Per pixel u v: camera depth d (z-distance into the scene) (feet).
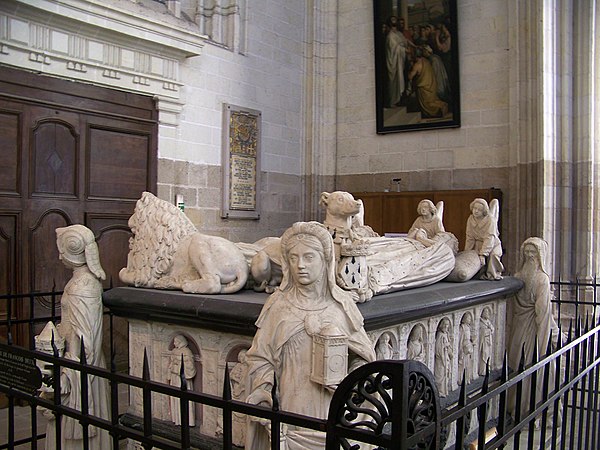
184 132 19.88
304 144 24.97
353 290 8.41
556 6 19.98
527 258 13.82
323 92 25.11
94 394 9.32
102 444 9.41
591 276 19.74
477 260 12.60
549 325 13.28
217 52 21.04
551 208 19.88
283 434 7.18
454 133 22.57
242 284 9.32
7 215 15.26
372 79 24.38
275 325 7.59
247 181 22.33
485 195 20.89
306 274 7.55
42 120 15.85
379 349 9.20
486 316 12.67
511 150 20.98
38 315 15.89
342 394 4.72
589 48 19.85
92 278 9.57
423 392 4.70
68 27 15.94
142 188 18.52
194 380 9.09
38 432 12.51
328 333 7.20
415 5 22.85
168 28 17.98
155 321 9.42
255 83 22.65
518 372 6.75
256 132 22.67
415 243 11.87
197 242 9.45
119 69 17.28
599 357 9.31
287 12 24.09
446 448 10.13
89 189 17.04
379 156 24.30
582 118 20.01
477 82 22.03
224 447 5.18
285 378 7.47
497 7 21.53
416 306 9.43
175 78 19.03
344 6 24.97
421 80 22.94
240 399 8.23
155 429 9.20
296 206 24.84
